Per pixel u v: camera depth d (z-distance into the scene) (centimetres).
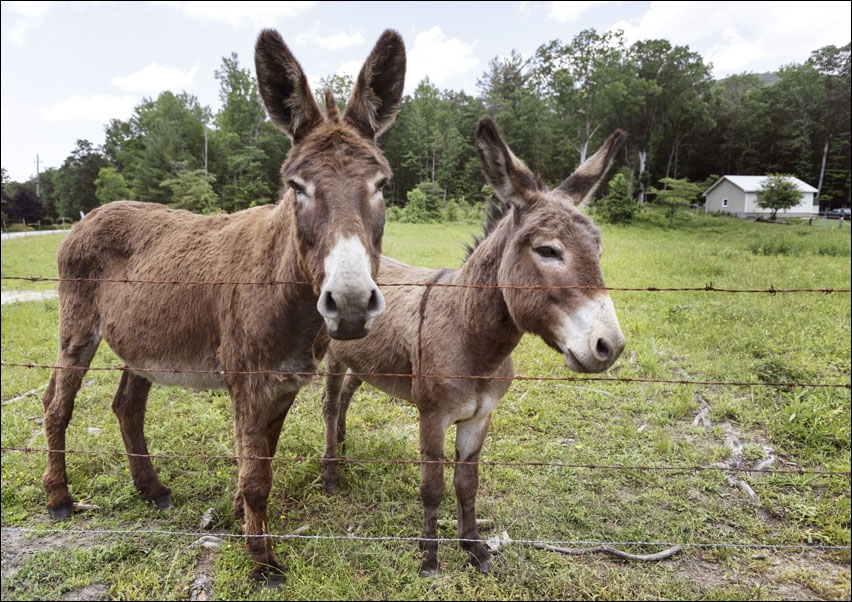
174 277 309
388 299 338
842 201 5800
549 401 504
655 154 6003
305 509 357
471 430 306
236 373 276
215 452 423
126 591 276
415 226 2997
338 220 201
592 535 325
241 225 308
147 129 5475
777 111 6109
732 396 505
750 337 646
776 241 1903
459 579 288
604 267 1247
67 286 352
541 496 364
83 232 350
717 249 1809
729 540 319
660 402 500
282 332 267
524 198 248
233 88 4506
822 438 418
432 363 284
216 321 292
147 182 4416
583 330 215
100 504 356
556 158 5191
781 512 343
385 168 227
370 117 246
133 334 323
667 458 407
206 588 283
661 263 1328
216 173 4478
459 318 282
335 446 391
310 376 289
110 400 529
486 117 243
